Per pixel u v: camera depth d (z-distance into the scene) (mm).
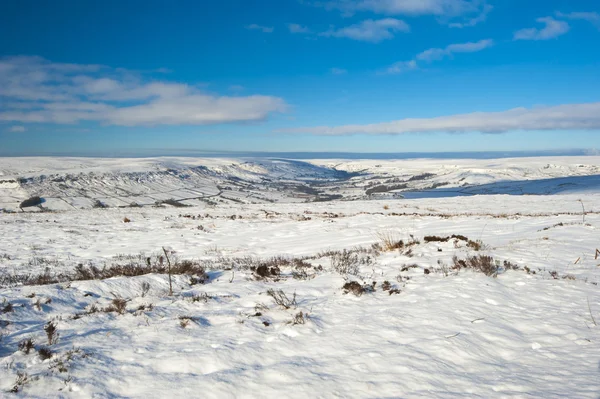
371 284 7098
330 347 4398
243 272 9258
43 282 8477
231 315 5520
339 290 6816
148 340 4590
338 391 3447
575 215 22344
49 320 5406
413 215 25578
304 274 8477
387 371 3811
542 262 9000
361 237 17406
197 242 18031
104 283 7285
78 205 122938
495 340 4605
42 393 3355
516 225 18125
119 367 3885
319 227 21703
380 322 5145
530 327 5004
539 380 3646
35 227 21891
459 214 26672
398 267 8781
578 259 8914
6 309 5480
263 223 24266
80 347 4344
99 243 17562
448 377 3721
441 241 12055
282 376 3689
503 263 8656
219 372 3799
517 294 6379
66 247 16359
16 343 4504
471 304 5789
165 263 11352
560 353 4250
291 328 4922
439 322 5090
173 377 3707
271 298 6363
